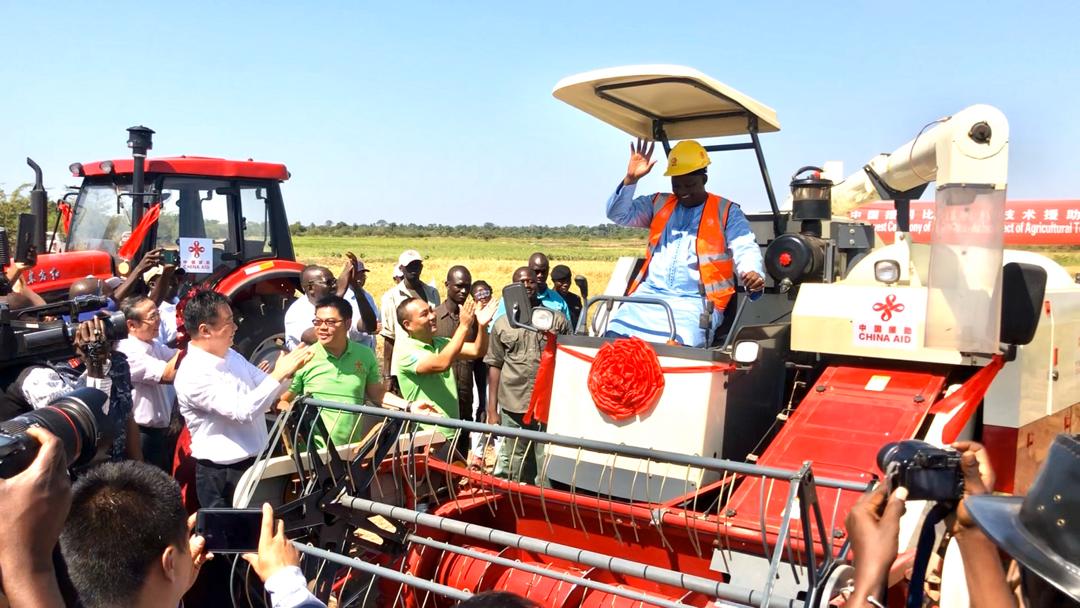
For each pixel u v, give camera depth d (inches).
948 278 158.4
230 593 174.7
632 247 3634.4
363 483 165.9
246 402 183.0
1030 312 152.3
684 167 202.4
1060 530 57.5
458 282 313.7
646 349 174.7
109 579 79.9
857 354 173.5
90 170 360.5
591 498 164.9
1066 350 207.5
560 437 135.6
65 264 328.2
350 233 5211.6
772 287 206.1
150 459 231.9
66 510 69.8
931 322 159.9
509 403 277.7
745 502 155.2
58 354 163.3
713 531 149.9
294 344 275.9
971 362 164.2
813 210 217.6
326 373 212.1
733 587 121.0
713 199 204.7
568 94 203.5
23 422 92.8
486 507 191.3
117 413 160.2
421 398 241.4
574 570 170.2
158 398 230.7
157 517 82.4
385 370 332.8
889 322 170.2
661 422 172.1
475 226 5536.4
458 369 312.3
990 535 63.0
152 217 322.3
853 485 118.6
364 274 291.9
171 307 285.9
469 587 167.9
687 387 170.2
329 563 158.2
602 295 195.5
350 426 208.8
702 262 199.8
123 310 226.5
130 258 319.0
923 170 206.2
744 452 184.5
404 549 171.6
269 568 98.7
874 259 206.2
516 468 280.5
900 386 169.2
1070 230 602.5
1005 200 157.5
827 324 176.6
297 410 163.3
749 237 198.5
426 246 3440.0
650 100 207.9
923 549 76.4
